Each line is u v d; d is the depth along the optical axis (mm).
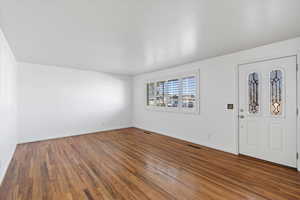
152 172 2572
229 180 2309
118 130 6023
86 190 2064
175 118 4812
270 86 2891
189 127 4387
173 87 4871
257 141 3078
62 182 2266
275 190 2049
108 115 6012
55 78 4836
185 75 4465
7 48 2771
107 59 3998
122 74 6301
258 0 1587
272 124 2877
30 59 3998
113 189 2086
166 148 3828
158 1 1609
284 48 2695
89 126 5539
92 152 3555
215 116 3746
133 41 2762
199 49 3180
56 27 2221
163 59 3969
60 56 3744
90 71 5539
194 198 1894
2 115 2354
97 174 2504
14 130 3578
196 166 2795
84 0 1592
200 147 3891
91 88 5566
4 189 2098
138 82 6402
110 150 3691
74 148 3848
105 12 1831
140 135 5215
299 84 2533
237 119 3359
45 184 2215
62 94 4969
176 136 4785
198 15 1896
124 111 6469
